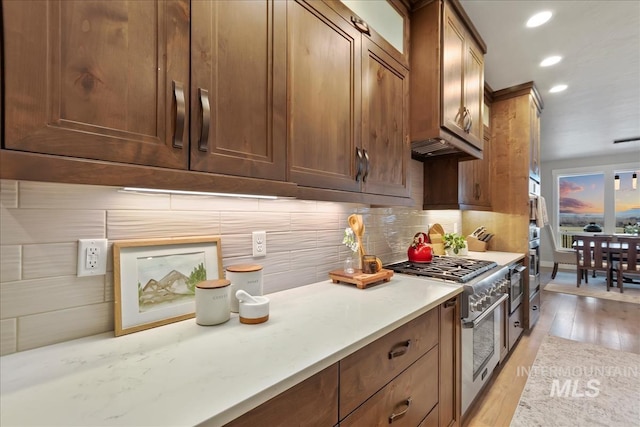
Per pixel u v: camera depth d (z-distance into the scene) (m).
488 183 3.17
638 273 4.68
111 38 0.65
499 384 2.18
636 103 3.55
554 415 1.84
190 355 0.80
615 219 6.35
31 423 0.54
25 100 0.54
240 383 0.67
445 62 1.73
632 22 2.08
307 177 1.10
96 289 0.91
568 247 6.91
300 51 1.08
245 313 1.02
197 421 0.55
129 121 0.67
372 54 1.44
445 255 2.71
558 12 1.99
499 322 2.26
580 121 4.20
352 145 1.31
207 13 0.81
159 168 0.72
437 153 2.34
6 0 0.53
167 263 1.04
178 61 0.75
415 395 1.22
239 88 0.89
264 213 1.37
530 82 3.00
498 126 3.22
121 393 0.63
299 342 0.88
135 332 0.94
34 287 0.81
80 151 0.60
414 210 2.58
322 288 1.51
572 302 4.26
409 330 1.18
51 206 0.84
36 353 0.79
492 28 2.16
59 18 0.59
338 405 0.85
